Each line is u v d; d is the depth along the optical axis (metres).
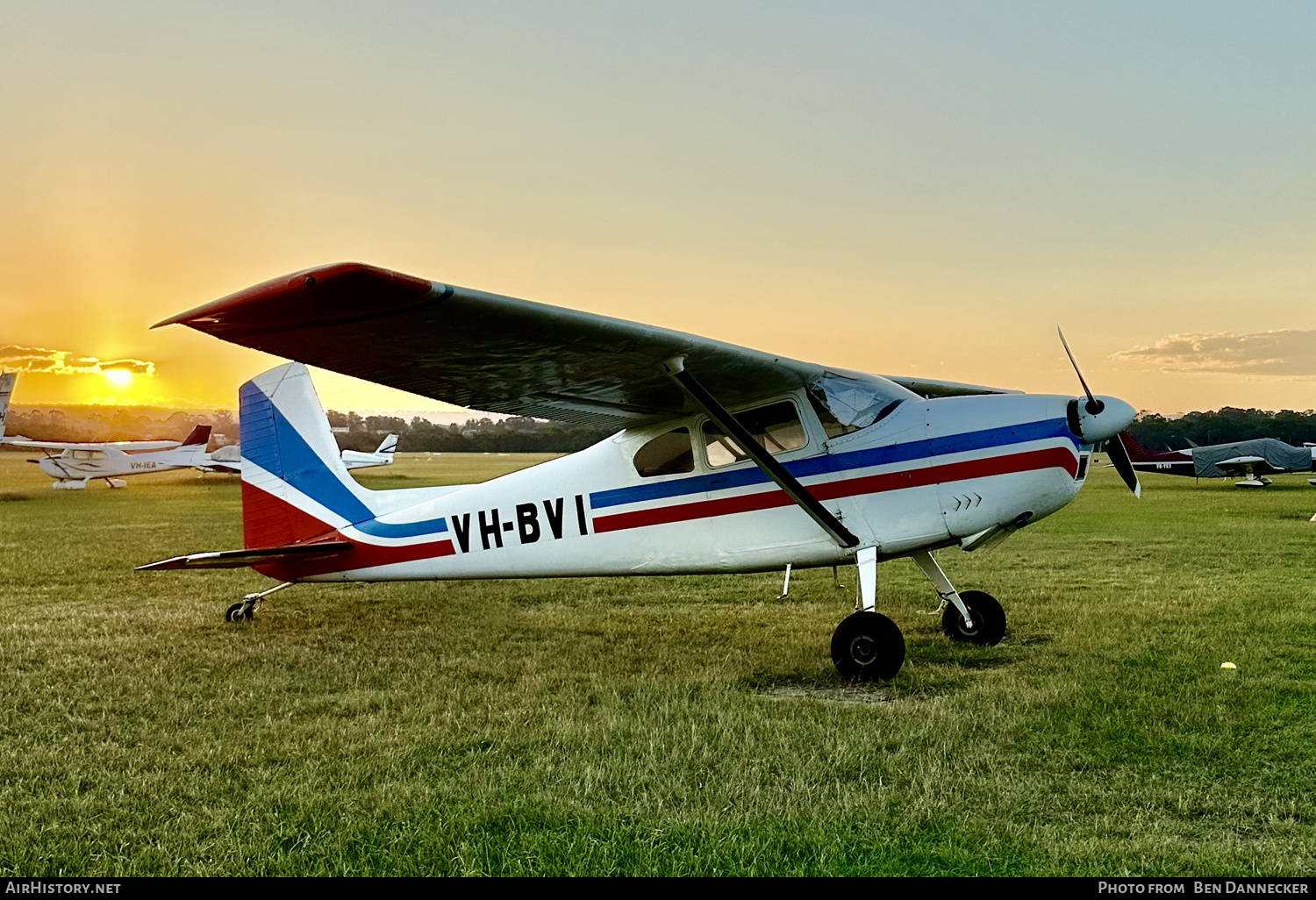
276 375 7.78
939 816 3.33
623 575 6.63
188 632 7.30
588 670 5.83
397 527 7.32
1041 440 5.64
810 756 4.00
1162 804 3.46
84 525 17.94
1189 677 5.29
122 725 4.69
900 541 5.81
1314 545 12.72
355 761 4.05
